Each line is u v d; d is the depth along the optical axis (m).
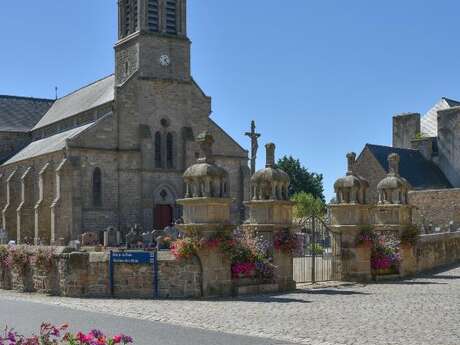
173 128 60.59
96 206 55.56
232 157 62.59
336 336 13.75
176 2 62.03
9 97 82.25
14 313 17.61
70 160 54.56
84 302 20.31
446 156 66.56
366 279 26.89
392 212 29.62
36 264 24.11
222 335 14.02
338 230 27.36
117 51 63.09
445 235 35.34
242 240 22.94
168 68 60.84
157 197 58.81
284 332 14.30
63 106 76.44
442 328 14.62
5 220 65.25
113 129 57.31
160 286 21.70
